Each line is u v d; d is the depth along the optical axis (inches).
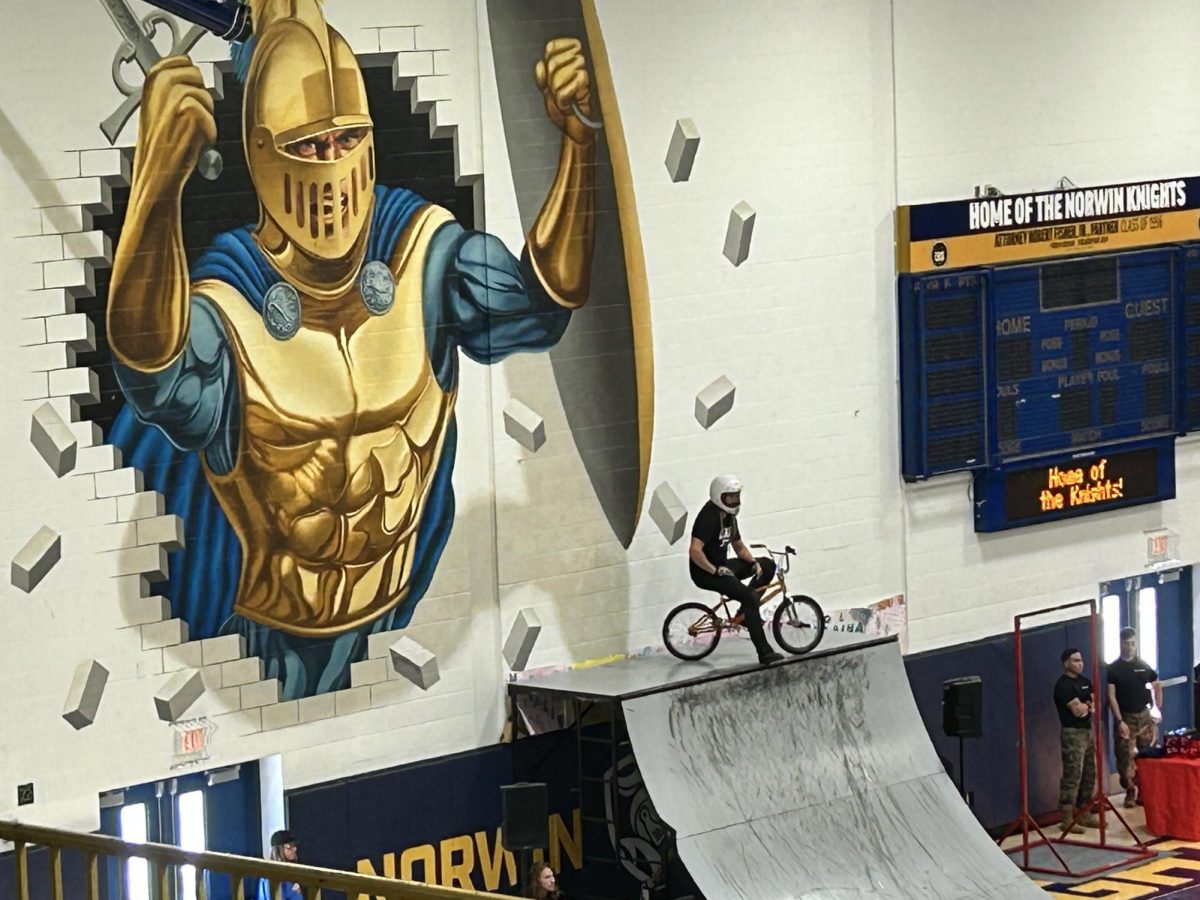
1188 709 970.1
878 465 827.4
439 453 698.2
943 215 826.8
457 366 700.7
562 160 721.6
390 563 687.1
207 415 636.1
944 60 831.7
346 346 669.9
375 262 675.4
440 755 707.4
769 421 789.2
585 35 722.8
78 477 607.8
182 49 621.3
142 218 616.7
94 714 615.2
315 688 671.1
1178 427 912.9
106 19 603.2
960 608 860.6
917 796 770.8
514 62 706.2
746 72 769.6
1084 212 873.5
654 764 699.4
